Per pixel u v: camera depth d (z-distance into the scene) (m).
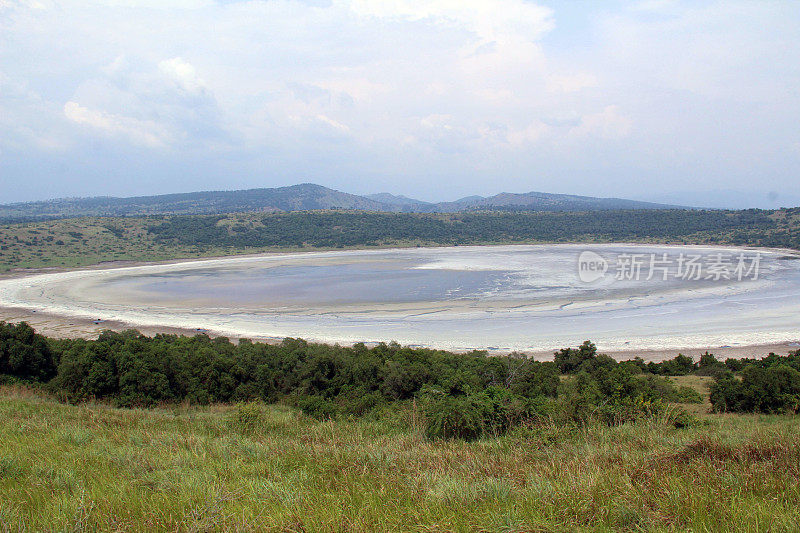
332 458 7.99
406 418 13.59
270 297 81.44
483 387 19.67
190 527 4.77
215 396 25.27
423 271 109.94
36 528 4.87
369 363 26.09
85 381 23.47
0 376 27.47
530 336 54.69
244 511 5.18
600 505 5.29
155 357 25.92
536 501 5.53
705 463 6.79
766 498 5.31
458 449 9.41
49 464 7.38
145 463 7.83
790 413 18.98
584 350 42.66
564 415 11.62
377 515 5.15
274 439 10.90
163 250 151.62
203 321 64.50
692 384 31.83
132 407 22.75
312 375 26.28
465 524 4.89
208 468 7.50
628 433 10.01
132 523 4.96
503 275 101.25
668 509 5.14
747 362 41.41
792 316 62.03
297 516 5.01
